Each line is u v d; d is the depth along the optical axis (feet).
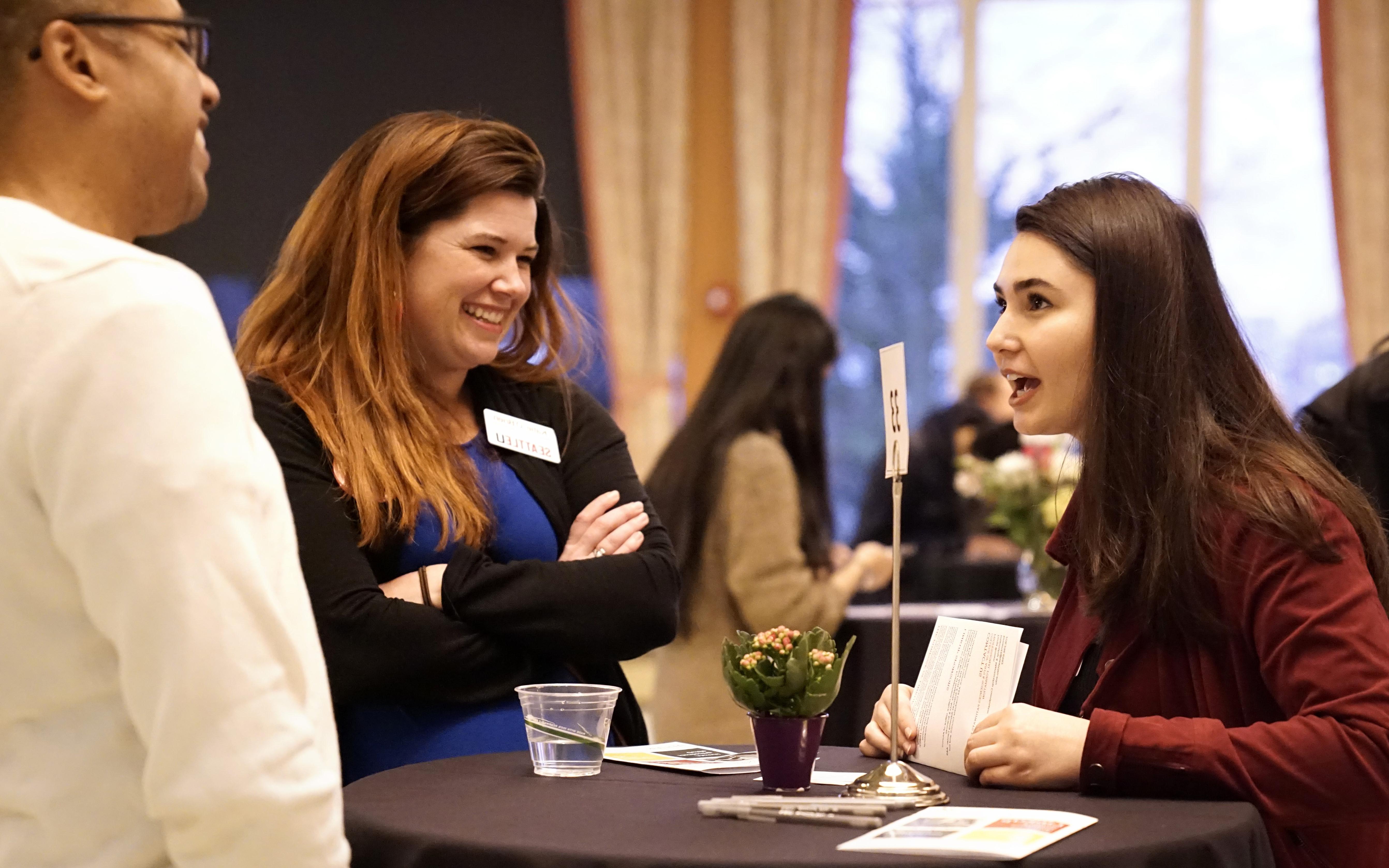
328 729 3.74
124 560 3.25
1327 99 24.64
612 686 6.72
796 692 4.85
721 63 24.88
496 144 6.57
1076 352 5.60
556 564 6.28
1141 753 4.87
